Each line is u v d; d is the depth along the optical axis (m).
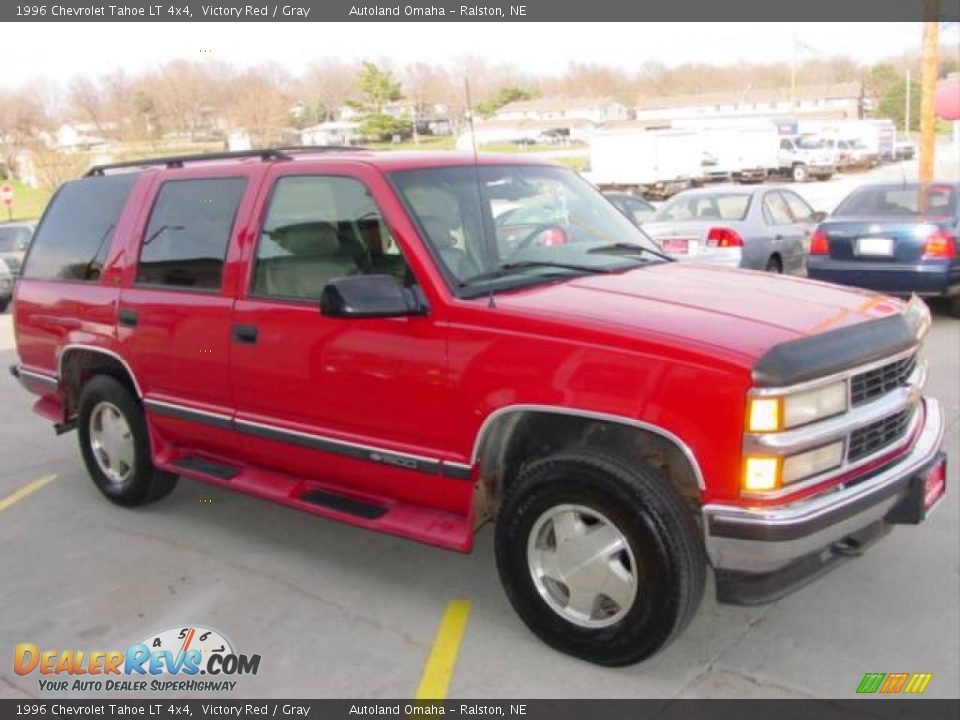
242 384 4.68
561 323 3.62
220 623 4.29
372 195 4.20
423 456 4.03
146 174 5.42
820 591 4.32
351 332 4.18
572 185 5.07
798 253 12.27
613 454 3.58
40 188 41.78
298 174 4.53
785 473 3.30
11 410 8.57
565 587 3.84
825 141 49.84
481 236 4.24
